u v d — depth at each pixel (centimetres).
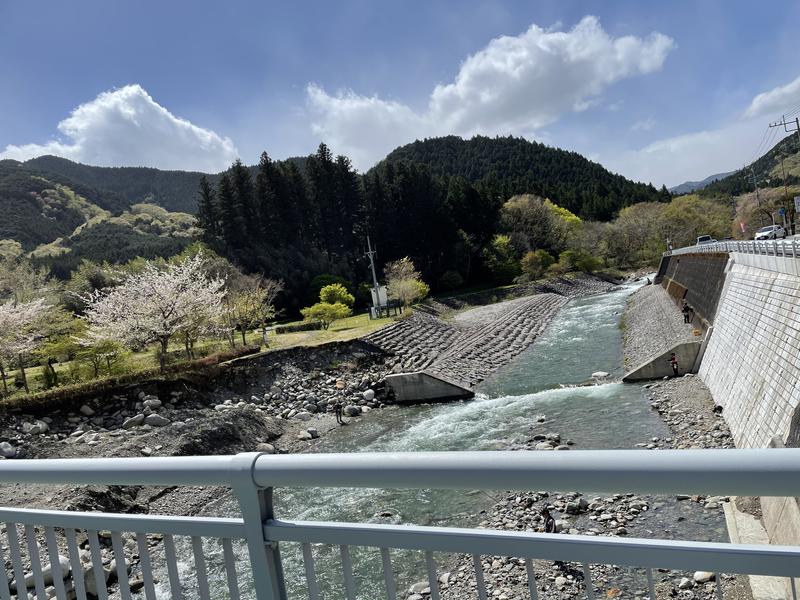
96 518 173
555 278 6538
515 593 677
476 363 2769
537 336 3509
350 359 2620
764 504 807
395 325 3325
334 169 6500
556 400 1884
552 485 104
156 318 2219
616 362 2436
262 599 145
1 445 1492
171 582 162
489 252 6762
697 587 623
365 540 131
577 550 108
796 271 1252
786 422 1016
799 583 356
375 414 2078
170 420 1828
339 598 683
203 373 2094
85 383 1845
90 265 5075
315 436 1848
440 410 2006
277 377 2331
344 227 6562
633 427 1466
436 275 6638
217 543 879
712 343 1914
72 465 171
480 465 111
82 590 183
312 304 5278
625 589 641
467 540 119
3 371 1938
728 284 2086
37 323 2262
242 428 1777
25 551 823
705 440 1301
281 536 140
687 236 7025
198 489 1310
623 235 7525
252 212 5797
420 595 694
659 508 923
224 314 2830
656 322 3109
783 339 1188
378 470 122
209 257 4297
